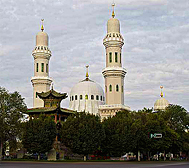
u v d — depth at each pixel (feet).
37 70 520.42
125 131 347.97
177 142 426.92
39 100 508.53
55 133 342.03
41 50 521.24
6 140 341.00
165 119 444.14
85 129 328.49
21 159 343.67
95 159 375.86
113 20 488.85
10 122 327.88
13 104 337.72
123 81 487.61
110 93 474.08
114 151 348.18
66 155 376.68
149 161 359.87
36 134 328.49
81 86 552.00
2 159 341.41
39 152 331.77
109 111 471.21
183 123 447.42
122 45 489.67
